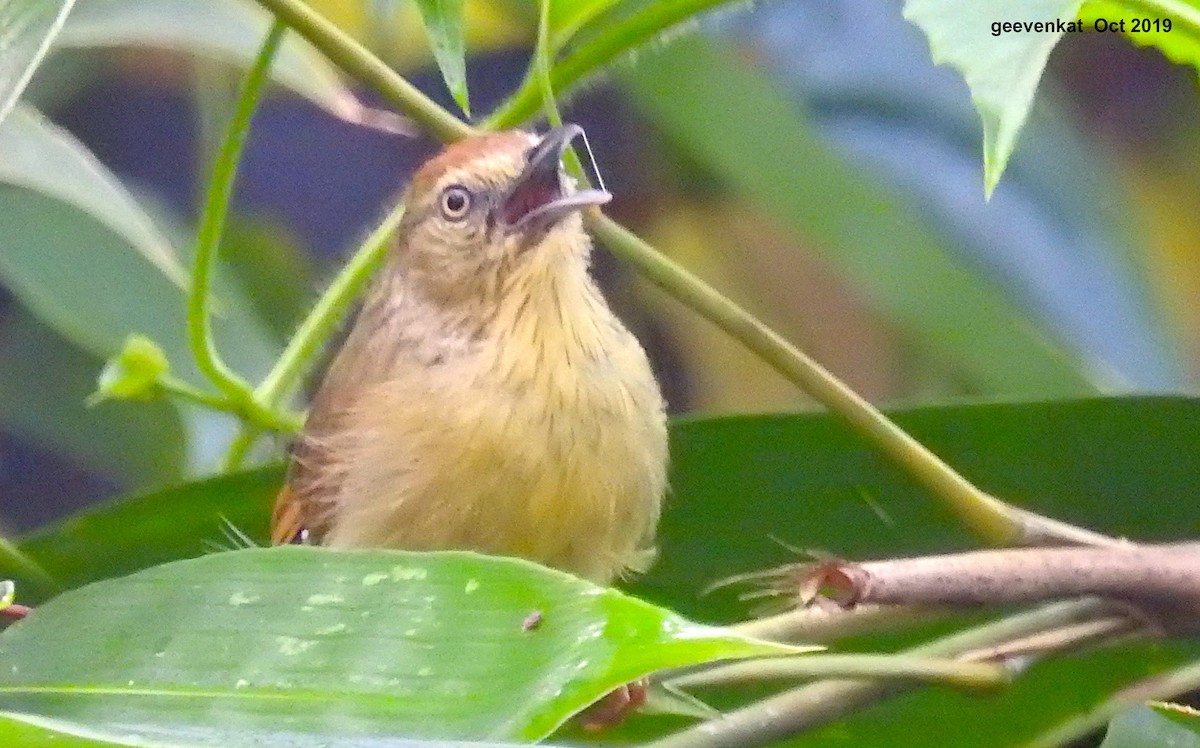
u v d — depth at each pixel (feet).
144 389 8.09
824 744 8.04
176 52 8.53
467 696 7.23
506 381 8.10
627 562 8.11
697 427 8.04
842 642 8.05
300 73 8.14
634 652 7.03
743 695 8.05
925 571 7.90
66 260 8.22
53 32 7.77
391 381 8.13
